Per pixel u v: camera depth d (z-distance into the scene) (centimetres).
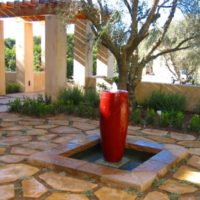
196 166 445
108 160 462
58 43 898
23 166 422
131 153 521
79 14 811
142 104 903
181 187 373
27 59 1226
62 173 402
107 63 1202
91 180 383
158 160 440
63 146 489
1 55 1088
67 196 340
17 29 1209
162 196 348
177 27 961
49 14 893
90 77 1063
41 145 520
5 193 342
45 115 766
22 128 637
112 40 780
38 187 360
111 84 1110
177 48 833
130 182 362
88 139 528
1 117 739
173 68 1414
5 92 1126
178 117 673
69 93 885
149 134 619
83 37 1030
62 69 920
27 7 936
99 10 781
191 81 1270
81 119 741
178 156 461
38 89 1306
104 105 441
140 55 1023
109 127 443
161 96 829
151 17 734
